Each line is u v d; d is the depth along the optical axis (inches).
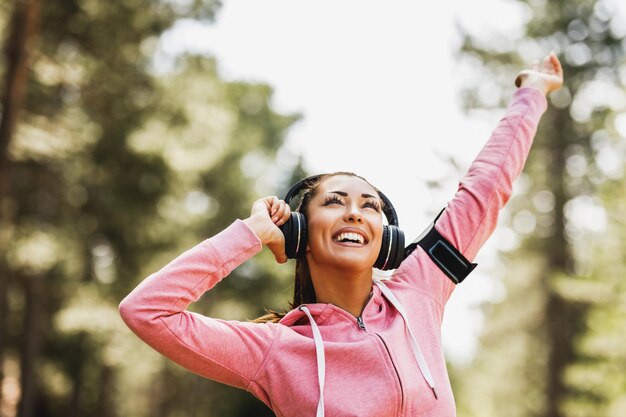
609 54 750.5
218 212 1190.9
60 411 1133.7
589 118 776.3
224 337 92.1
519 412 971.9
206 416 1235.2
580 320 805.9
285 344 94.4
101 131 683.4
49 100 652.7
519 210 828.6
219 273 94.0
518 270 902.4
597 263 619.5
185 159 714.2
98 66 646.5
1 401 824.9
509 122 117.3
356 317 99.4
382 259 100.3
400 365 93.4
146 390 1488.7
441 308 106.1
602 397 621.6
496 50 777.6
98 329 712.4
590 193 785.6
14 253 648.4
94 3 625.6
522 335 969.5
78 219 737.6
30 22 579.8
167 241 788.6
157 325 88.1
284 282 1184.8
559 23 757.9
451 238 107.6
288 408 92.7
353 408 90.3
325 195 100.0
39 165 714.2
